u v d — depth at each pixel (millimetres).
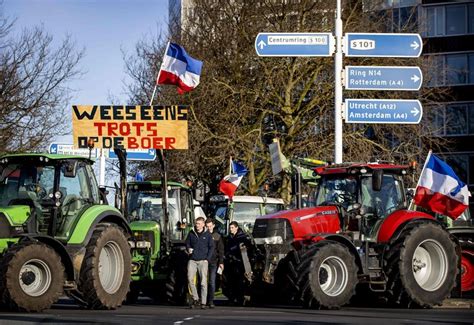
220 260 20234
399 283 19203
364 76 22781
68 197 18328
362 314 16984
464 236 23469
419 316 16531
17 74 32875
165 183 22766
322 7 37719
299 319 15422
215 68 37656
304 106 37125
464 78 59094
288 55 22781
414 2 58688
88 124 22688
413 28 40000
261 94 36969
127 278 18828
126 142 22594
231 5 38656
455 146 58219
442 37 59469
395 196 20234
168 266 22000
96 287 17797
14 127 32719
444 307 20062
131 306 20875
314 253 18375
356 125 36219
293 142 36938
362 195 19922
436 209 21734
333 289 18578
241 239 20938
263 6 38281
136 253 21938
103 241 18219
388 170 20297
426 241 19625
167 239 22484
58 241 17234
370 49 22953
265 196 29391
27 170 18141
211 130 37219
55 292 16844
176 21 43406
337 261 18578
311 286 18172
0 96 32344
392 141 37250
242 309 19094
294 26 37531
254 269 20094
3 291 16234
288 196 34062
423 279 19812
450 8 59312
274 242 19578
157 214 23531
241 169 29672
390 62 36625
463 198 21672
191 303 20047
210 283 19859
